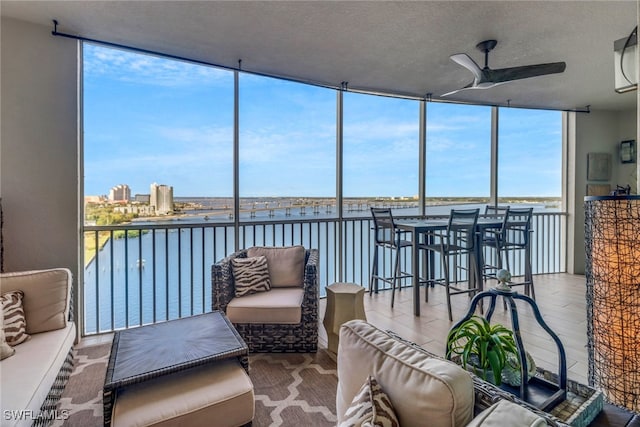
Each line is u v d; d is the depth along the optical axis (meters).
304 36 2.85
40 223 2.66
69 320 2.08
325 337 2.86
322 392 2.02
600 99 4.71
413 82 3.99
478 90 4.29
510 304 1.06
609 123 5.32
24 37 2.59
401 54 3.21
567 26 2.71
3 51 2.54
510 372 1.09
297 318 2.46
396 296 3.96
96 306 2.96
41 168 2.66
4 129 2.55
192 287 3.42
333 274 4.38
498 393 0.88
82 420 1.76
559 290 4.14
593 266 1.19
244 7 2.41
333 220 4.19
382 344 1.04
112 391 1.36
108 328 3.12
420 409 0.83
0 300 1.80
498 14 2.53
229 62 3.35
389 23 2.65
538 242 5.27
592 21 2.63
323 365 2.35
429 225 3.42
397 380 0.91
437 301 3.74
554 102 4.84
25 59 2.60
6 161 2.56
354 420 0.85
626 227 1.08
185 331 1.86
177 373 1.57
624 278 1.09
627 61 1.90
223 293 2.50
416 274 3.32
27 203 2.62
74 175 2.78
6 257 2.56
